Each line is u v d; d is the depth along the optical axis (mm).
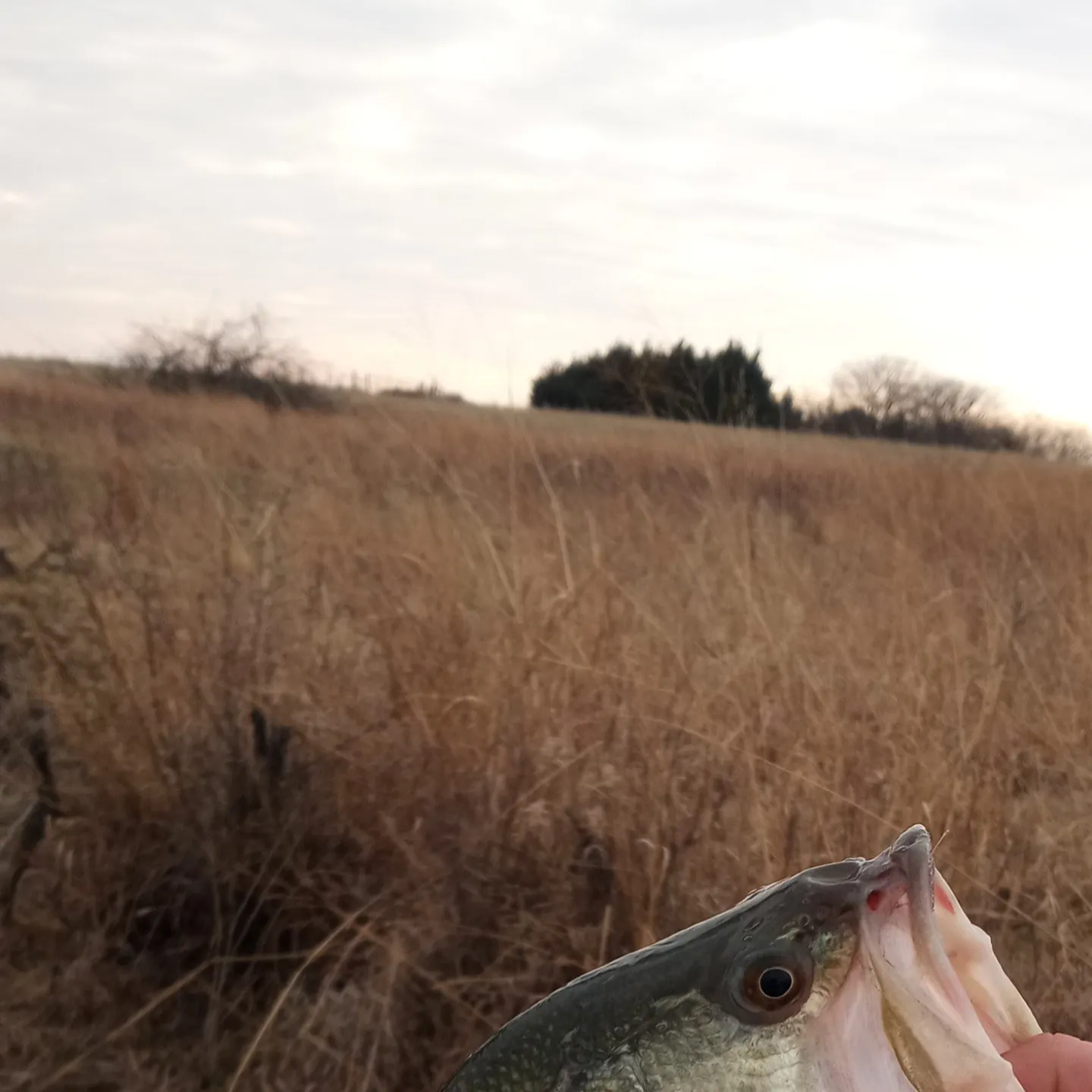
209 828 674
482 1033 593
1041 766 811
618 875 653
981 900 689
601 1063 299
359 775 720
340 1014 601
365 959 649
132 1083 567
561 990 315
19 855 651
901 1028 278
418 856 670
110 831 700
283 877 679
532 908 653
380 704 783
